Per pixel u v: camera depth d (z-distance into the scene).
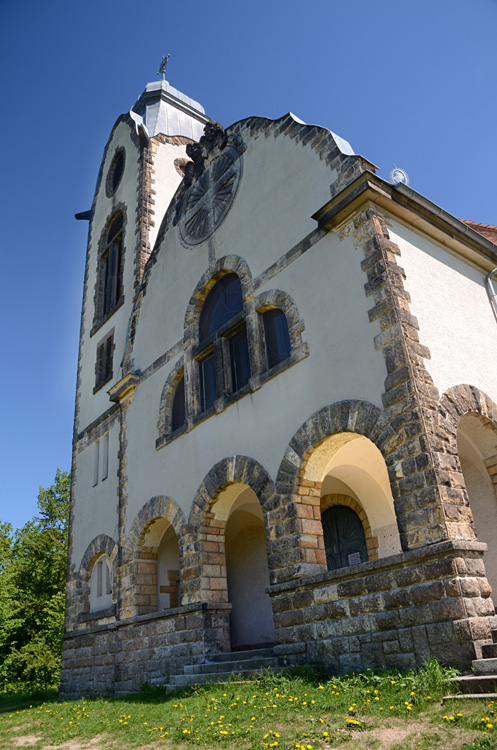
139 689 14.80
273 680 9.62
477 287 13.38
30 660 33.25
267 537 11.87
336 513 15.47
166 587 17.06
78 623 19.39
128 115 26.47
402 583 9.07
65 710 13.21
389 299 10.71
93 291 26.02
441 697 7.08
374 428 10.24
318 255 12.54
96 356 23.72
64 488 39.28
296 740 6.59
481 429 11.98
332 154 13.01
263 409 12.98
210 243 16.59
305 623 10.54
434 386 10.24
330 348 11.62
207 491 14.19
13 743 10.09
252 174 15.57
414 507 9.28
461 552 8.63
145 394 18.17
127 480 17.89
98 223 27.25
